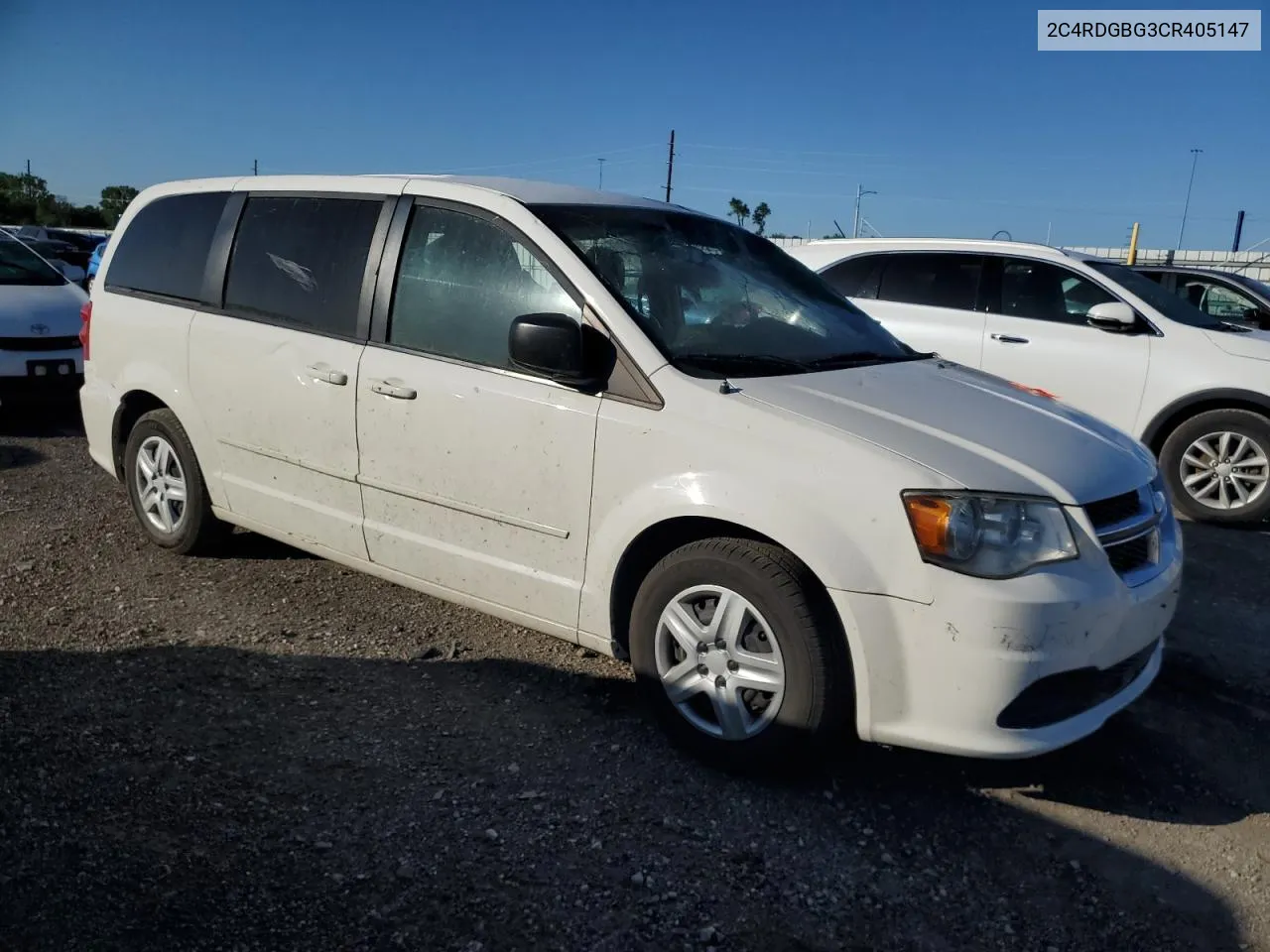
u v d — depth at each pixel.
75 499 6.39
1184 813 3.40
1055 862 3.10
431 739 3.59
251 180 5.01
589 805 3.23
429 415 3.98
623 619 3.70
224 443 4.84
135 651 4.18
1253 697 4.28
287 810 3.11
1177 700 4.22
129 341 5.32
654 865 2.95
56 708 3.63
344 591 4.96
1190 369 6.87
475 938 2.62
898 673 3.10
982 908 2.87
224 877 2.78
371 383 4.15
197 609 4.66
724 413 3.35
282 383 4.50
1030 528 3.06
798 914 2.79
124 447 5.62
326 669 4.11
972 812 3.33
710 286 4.09
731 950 2.64
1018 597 2.97
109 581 4.96
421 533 4.12
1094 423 3.87
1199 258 23.64
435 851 2.96
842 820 3.24
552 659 4.29
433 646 4.36
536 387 3.72
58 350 8.59
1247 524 6.96
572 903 2.77
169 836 2.94
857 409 3.40
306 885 2.78
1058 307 7.48
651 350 3.54
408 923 2.65
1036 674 3.01
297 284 4.58
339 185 4.59
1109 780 3.58
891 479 3.08
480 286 3.97
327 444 4.36
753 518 3.21
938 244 7.99
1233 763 3.75
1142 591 3.27
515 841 3.03
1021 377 7.43
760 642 3.33
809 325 4.23
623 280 3.77
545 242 3.83
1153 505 3.52
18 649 4.12
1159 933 2.81
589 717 3.81
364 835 3.01
